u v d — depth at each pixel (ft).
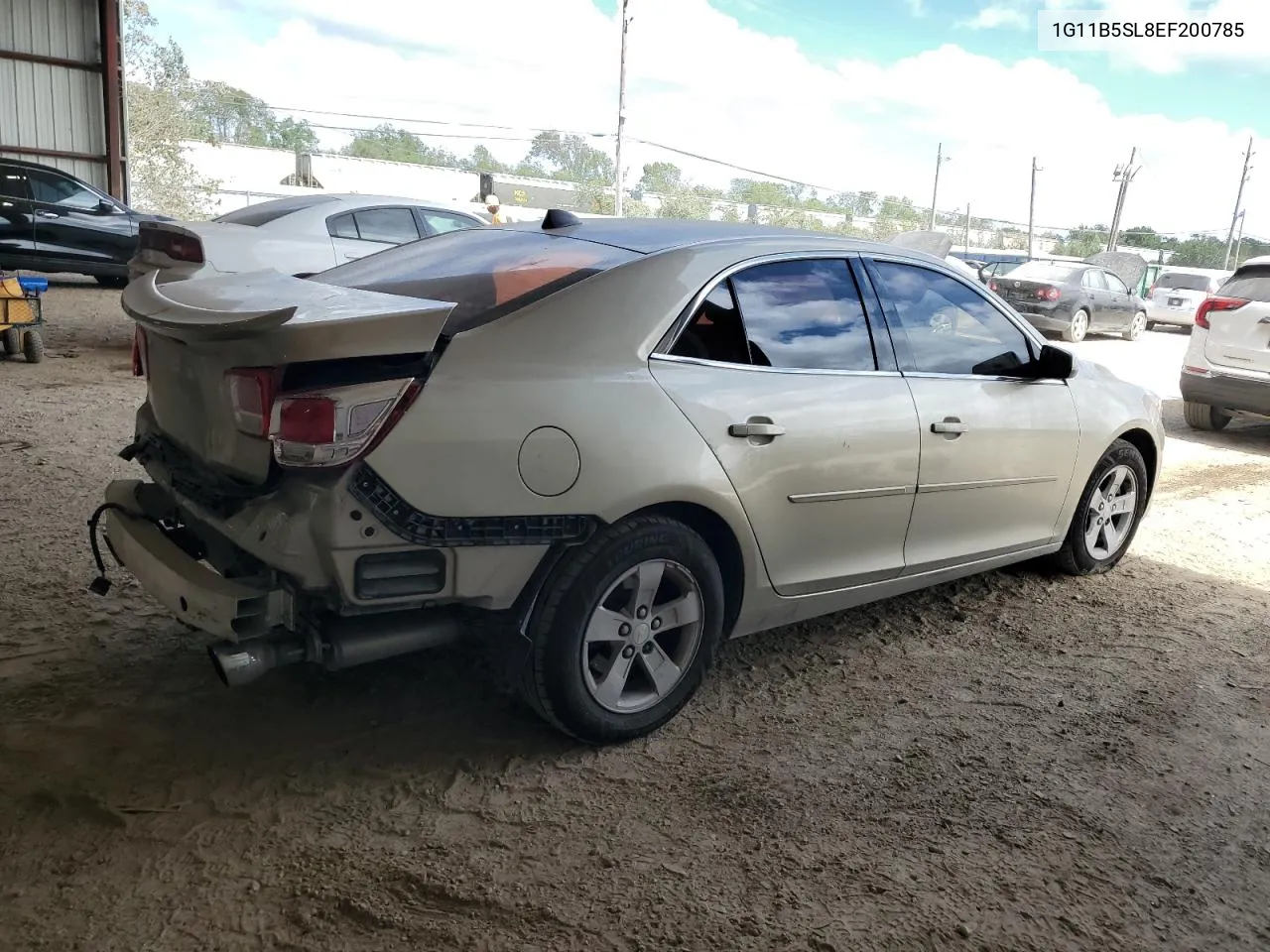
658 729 10.77
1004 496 13.79
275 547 8.29
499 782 9.62
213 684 11.10
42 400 25.09
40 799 8.86
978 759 10.63
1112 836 9.36
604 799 9.46
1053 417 14.25
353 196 31.48
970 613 14.83
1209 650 13.92
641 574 9.89
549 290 9.70
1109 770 10.55
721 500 10.18
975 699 12.04
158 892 7.84
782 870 8.57
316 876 8.14
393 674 11.64
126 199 64.23
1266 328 28.27
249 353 8.27
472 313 9.33
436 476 8.50
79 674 11.09
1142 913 8.32
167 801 8.99
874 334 12.11
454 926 7.65
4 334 30.12
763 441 10.50
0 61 57.98
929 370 12.64
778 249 11.48
